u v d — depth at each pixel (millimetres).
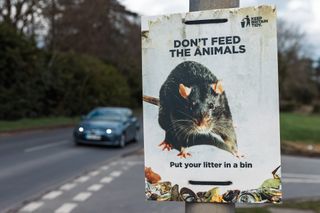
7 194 9664
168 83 2973
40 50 39469
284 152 20531
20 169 13195
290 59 88875
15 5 39000
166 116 2980
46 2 40062
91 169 13617
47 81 40000
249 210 7961
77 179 11742
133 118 22891
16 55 33938
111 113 21734
